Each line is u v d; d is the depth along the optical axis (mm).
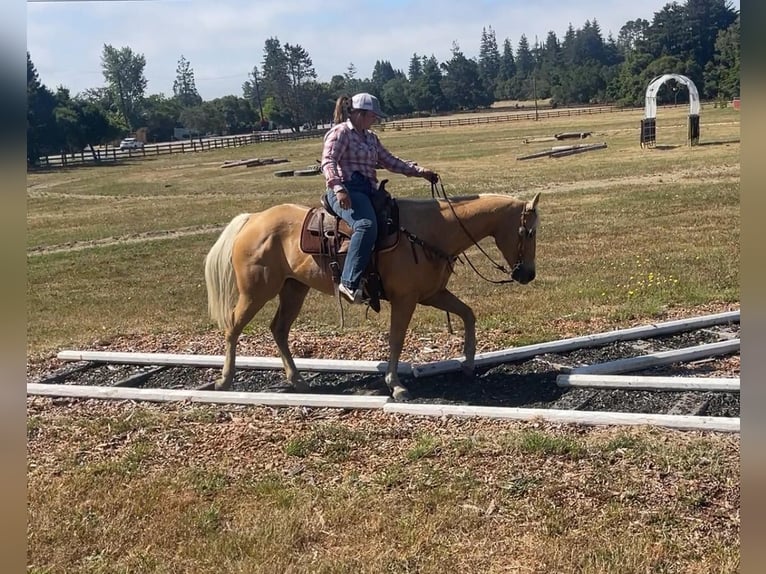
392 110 115875
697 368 7098
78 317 10875
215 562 4113
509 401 6449
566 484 4672
